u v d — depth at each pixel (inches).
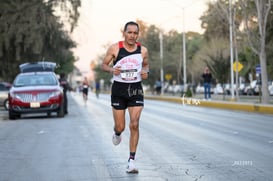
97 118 1311.5
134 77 519.2
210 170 543.2
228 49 3176.7
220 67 2559.1
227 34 3324.3
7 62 2213.3
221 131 955.3
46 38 2106.3
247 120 1238.3
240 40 3048.7
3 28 2016.5
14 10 2021.4
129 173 530.3
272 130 973.8
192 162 595.2
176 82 4640.8
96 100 2925.7
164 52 4072.3
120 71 517.3
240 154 653.9
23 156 662.5
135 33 512.7
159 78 4259.4
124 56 516.1
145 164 583.5
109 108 1884.8
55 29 2065.7
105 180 499.8
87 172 542.3
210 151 682.2
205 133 917.8
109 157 640.4
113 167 569.0
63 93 1385.3
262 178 499.5
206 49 3454.7
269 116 1390.3
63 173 540.4
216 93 3759.8
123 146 740.0
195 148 712.4
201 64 3710.6
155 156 641.6
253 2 1966.0
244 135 882.8
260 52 1872.5
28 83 1349.7
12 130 1011.9
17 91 1295.5
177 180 493.0
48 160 626.8
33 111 1289.4
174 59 4005.9
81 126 1070.4
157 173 529.3
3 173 548.1
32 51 2064.5
